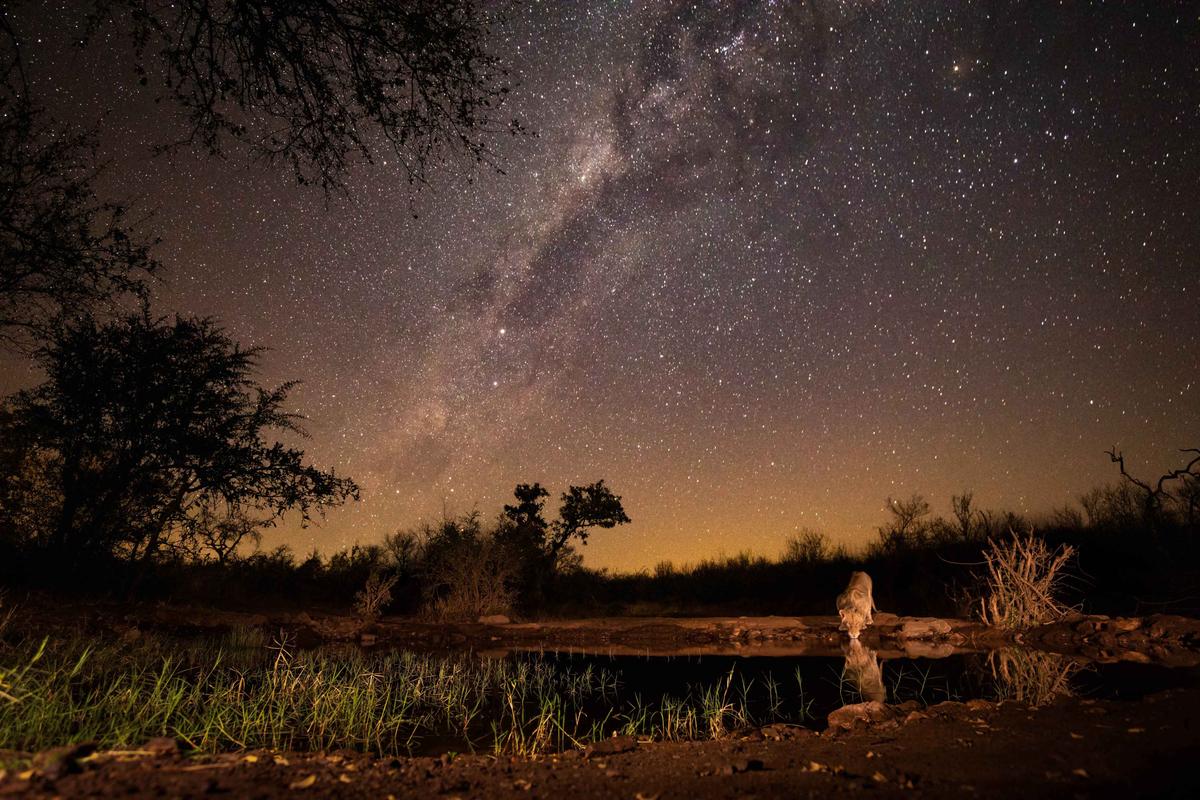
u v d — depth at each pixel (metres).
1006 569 11.64
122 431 12.44
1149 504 14.34
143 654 7.35
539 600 18.73
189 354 13.06
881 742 4.00
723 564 24.06
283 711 5.34
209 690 6.09
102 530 12.48
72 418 12.26
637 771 3.44
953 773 3.22
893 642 10.78
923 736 4.08
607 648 11.37
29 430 11.84
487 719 5.92
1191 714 4.23
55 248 9.22
